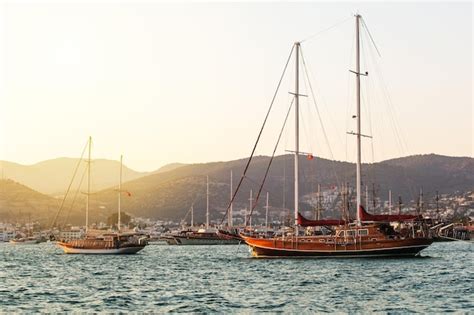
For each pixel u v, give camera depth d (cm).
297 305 5469
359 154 10838
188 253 14988
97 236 15562
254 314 5056
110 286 7088
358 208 10294
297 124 11150
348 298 5844
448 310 5153
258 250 10606
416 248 10100
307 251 10244
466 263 9681
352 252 10081
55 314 5156
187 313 5138
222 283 7194
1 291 6656
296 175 10844
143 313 5159
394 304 5472
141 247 14438
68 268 10062
